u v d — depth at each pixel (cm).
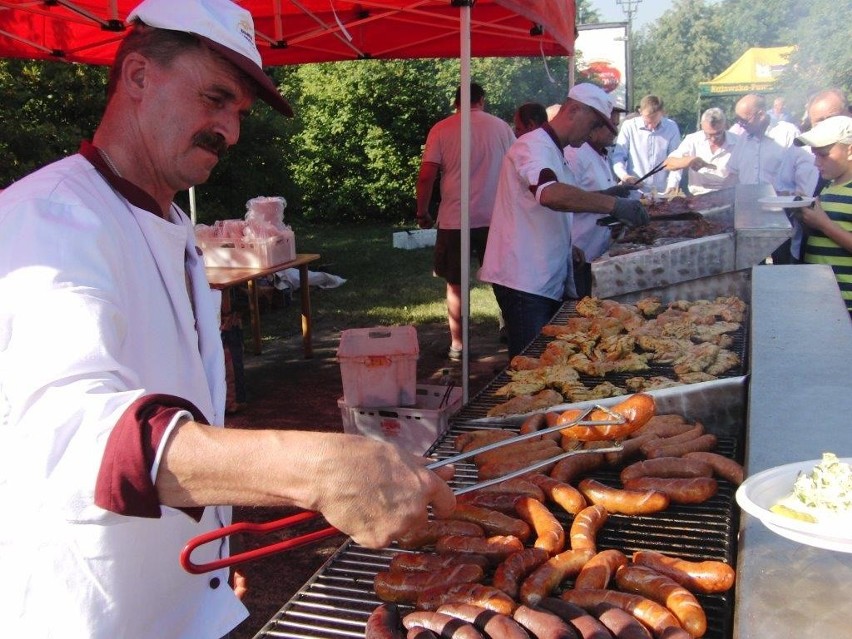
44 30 671
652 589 160
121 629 162
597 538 197
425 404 497
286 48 692
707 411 255
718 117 865
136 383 133
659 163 1002
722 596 166
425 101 1778
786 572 132
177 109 161
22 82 1058
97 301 131
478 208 711
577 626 148
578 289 623
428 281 1142
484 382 666
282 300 977
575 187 431
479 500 207
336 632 164
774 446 180
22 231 138
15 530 152
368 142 1795
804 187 783
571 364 341
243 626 345
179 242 177
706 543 192
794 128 958
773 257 639
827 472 147
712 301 425
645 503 200
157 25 158
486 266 485
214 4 160
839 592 126
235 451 114
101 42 648
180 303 174
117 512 114
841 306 314
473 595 159
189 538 178
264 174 1370
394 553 195
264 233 661
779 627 118
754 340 268
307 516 140
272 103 173
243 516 446
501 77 1836
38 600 155
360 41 740
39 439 117
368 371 467
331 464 113
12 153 995
